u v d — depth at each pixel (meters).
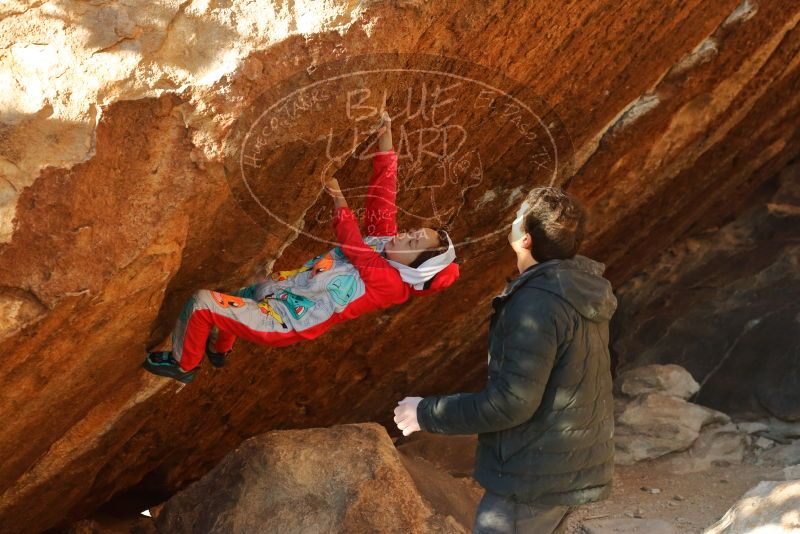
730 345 5.91
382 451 3.60
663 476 4.87
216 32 2.24
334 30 2.31
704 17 4.01
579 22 3.14
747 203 7.12
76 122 2.17
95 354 2.65
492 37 2.79
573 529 4.18
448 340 5.34
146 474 4.59
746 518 3.15
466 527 3.65
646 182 5.34
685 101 4.76
